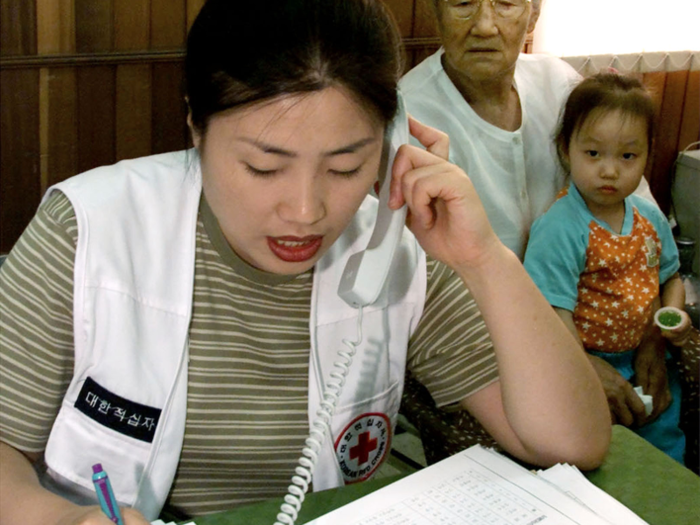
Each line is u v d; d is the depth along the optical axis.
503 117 1.88
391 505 0.75
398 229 0.89
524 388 0.87
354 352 0.87
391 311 0.97
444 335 0.99
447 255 0.91
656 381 1.74
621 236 1.72
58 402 0.87
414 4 2.25
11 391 0.83
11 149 1.94
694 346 1.75
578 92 1.73
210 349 0.90
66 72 1.94
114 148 2.05
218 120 0.72
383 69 0.72
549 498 0.76
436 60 1.87
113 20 1.94
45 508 0.72
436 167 0.88
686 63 2.37
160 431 0.87
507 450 0.95
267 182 0.72
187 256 0.89
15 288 0.84
